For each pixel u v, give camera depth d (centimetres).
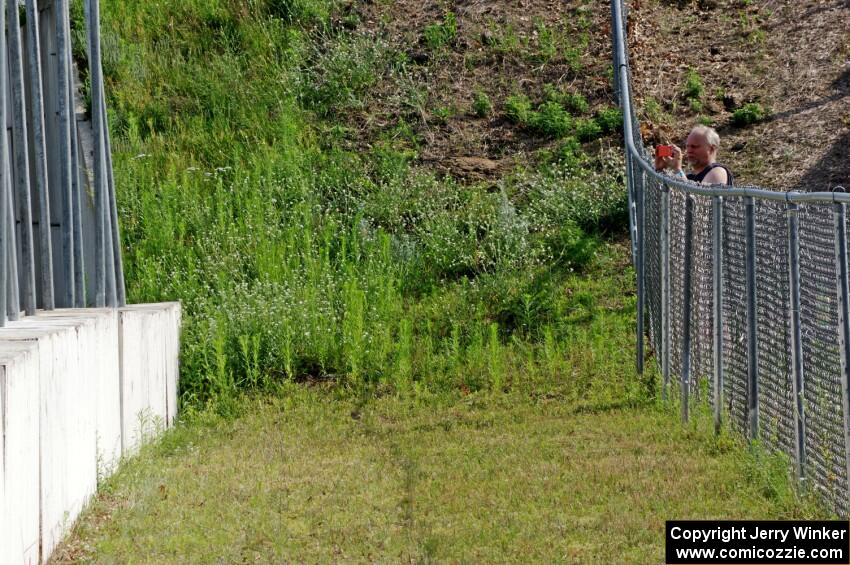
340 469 1955
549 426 2333
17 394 1285
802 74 4269
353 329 2956
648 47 4569
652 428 2230
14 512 1258
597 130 4038
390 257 3412
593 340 3012
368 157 3994
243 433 2398
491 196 3722
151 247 3466
